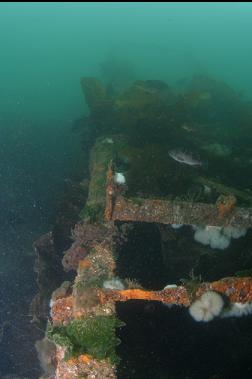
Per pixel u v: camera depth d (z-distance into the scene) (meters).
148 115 7.53
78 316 3.31
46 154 11.48
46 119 15.85
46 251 5.50
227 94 12.67
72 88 24.30
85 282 3.54
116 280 3.61
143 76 22.22
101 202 4.77
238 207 4.62
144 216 4.59
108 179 4.67
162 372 3.38
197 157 5.22
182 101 8.29
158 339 3.61
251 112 10.76
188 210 4.62
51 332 3.29
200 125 8.95
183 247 4.55
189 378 3.40
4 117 15.61
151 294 3.53
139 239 4.50
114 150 6.10
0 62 36.88
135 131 7.26
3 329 5.52
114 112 8.28
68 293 4.24
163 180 5.37
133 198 4.65
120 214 4.57
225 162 6.70
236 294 3.65
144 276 4.19
